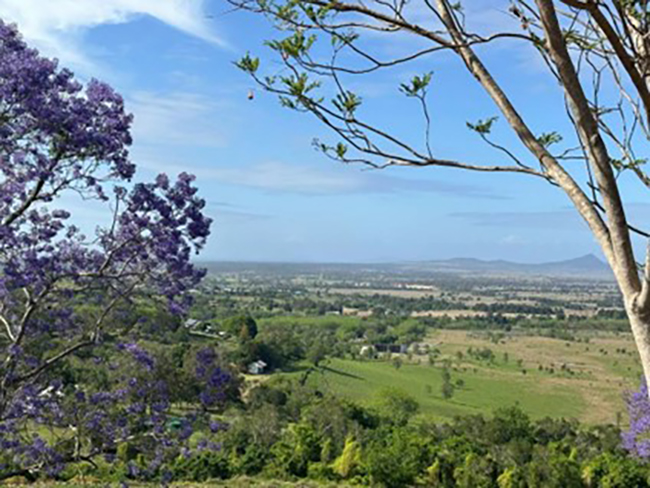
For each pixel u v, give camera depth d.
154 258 11.09
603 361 131.38
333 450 43.59
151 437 11.34
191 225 11.18
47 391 10.88
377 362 110.62
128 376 11.63
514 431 52.44
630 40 2.92
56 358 10.75
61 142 9.50
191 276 11.45
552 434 56.12
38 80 8.84
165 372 11.82
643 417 11.98
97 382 12.88
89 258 11.12
